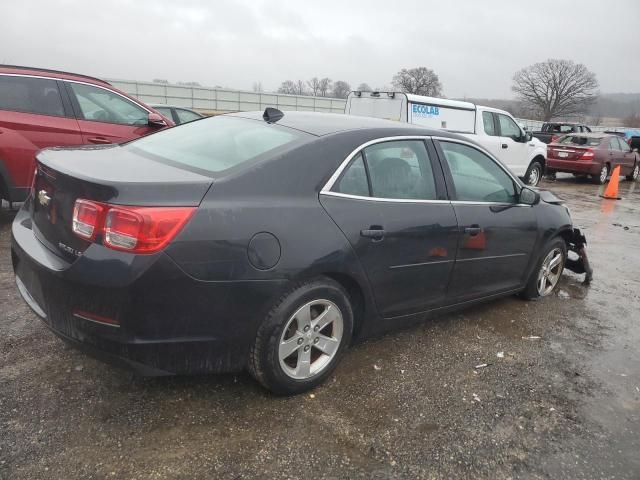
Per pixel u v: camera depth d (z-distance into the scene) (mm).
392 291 3314
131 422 2648
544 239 4598
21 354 3203
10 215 6410
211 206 2502
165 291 2400
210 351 2623
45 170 2783
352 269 2980
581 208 11133
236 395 2941
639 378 3564
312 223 2791
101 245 2379
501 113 12703
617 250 7266
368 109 12023
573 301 4984
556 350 3885
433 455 2596
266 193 2701
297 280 2742
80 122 5945
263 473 2383
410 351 3670
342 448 2590
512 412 3020
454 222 3607
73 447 2443
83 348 2506
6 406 2695
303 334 2889
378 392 3104
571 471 2572
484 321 4316
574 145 16094
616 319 4605
